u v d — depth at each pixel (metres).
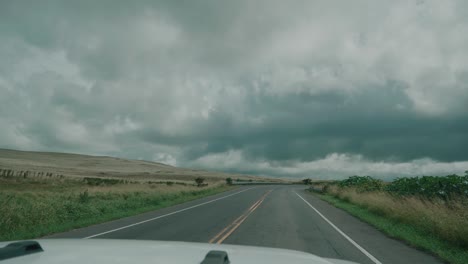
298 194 41.75
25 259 1.55
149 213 17.95
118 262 1.59
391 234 11.98
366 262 8.13
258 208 21.39
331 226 14.07
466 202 12.34
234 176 145.38
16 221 12.22
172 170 148.00
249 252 2.17
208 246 2.30
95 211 16.36
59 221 13.77
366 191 28.98
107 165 134.00
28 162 99.25
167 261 1.66
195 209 20.33
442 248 9.64
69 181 43.78
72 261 1.57
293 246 9.77
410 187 20.11
